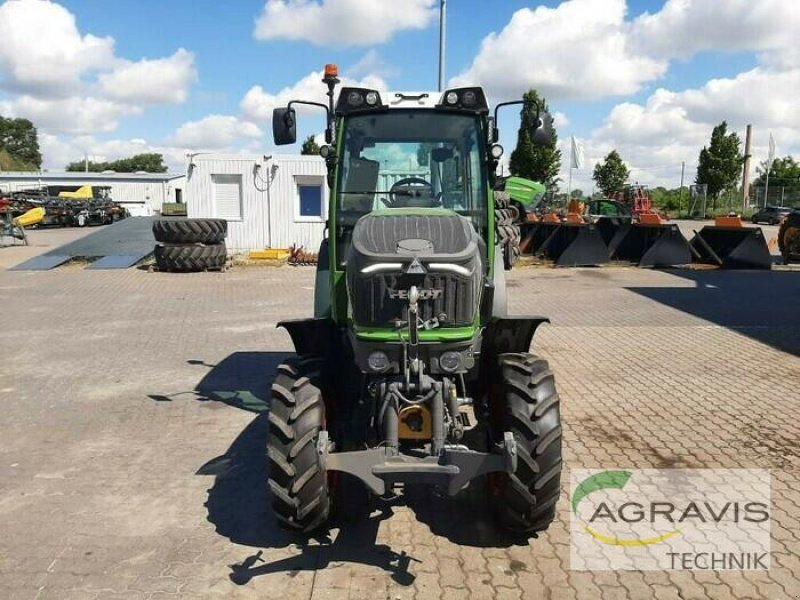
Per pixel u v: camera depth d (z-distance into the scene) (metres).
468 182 4.88
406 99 4.88
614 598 3.48
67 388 7.14
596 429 5.77
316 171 18.61
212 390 7.03
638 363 7.90
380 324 3.78
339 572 3.71
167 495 4.65
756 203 47.56
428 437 3.68
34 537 4.10
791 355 8.21
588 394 6.73
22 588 3.57
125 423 6.08
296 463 3.74
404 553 3.90
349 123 4.89
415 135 4.88
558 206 35.25
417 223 4.05
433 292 3.72
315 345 4.41
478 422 4.83
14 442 5.65
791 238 17.45
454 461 3.50
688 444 5.43
